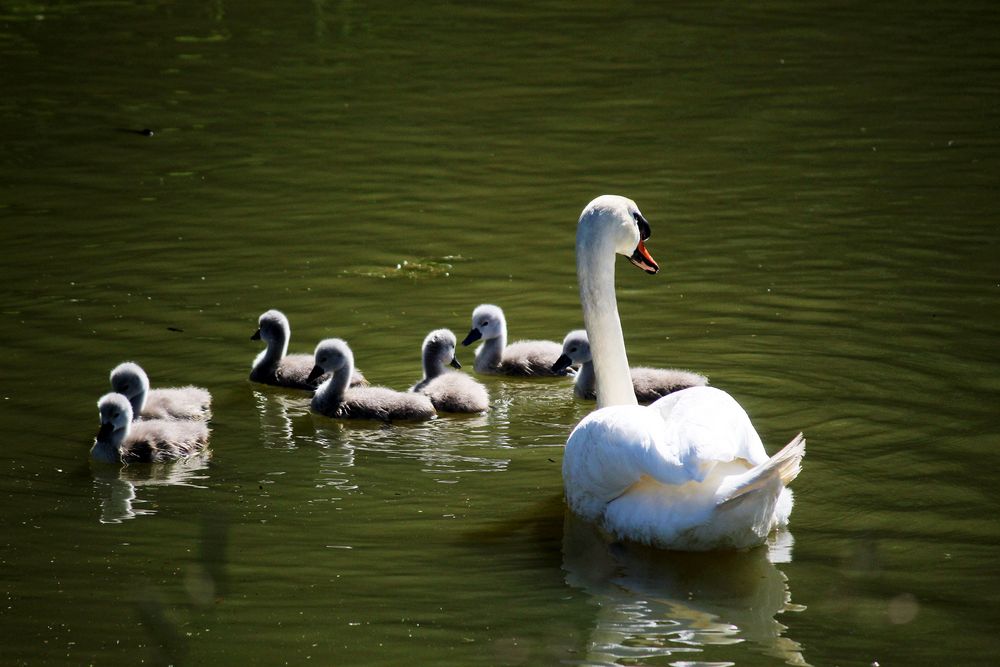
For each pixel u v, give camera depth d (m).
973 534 10.41
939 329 15.38
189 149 24.20
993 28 33.03
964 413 12.97
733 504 9.65
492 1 37.22
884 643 8.73
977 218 19.64
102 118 26.19
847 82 28.41
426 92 28.30
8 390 13.95
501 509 11.26
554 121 26.06
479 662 8.55
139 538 10.65
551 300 17.17
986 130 24.59
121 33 33.41
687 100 27.34
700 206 20.75
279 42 32.66
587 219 11.60
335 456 12.70
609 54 31.33
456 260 18.62
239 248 19.03
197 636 8.96
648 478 10.29
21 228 19.75
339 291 17.41
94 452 12.37
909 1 36.38
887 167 22.50
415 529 10.82
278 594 9.61
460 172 22.92
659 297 16.92
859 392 13.64
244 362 15.23
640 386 13.99
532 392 15.08
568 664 8.49
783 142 24.27
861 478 11.55
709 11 35.66
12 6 36.31
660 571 9.89
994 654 8.58
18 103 27.17
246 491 11.73
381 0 37.44
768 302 16.55
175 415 13.60
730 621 9.06
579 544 10.45
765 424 12.87
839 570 9.84
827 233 19.20
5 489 11.66
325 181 22.41
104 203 21.05
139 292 17.17
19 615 9.31
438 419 13.98
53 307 16.55
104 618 9.27
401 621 9.16
